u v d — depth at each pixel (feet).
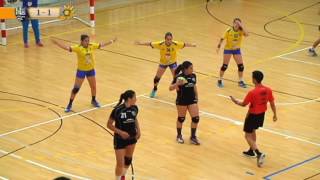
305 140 54.34
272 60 77.92
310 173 48.06
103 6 104.12
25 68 71.97
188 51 80.33
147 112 59.88
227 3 111.45
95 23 94.12
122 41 84.48
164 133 55.06
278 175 47.60
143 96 64.08
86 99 62.75
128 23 94.38
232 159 50.29
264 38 88.38
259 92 48.26
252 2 113.09
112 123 42.91
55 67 72.90
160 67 62.69
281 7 109.60
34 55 77.51
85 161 48.98
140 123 57.06
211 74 71.56
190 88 51.55
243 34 65.98
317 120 58.95
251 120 48.98
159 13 101.60
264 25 95.91
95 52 79.05
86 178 45.85
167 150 51.60
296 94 65.98
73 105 60.95
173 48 61.72
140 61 76.02
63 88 65.72
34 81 67.56
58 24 92.94
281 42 86.63
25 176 45.96
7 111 58.90
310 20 100.32
